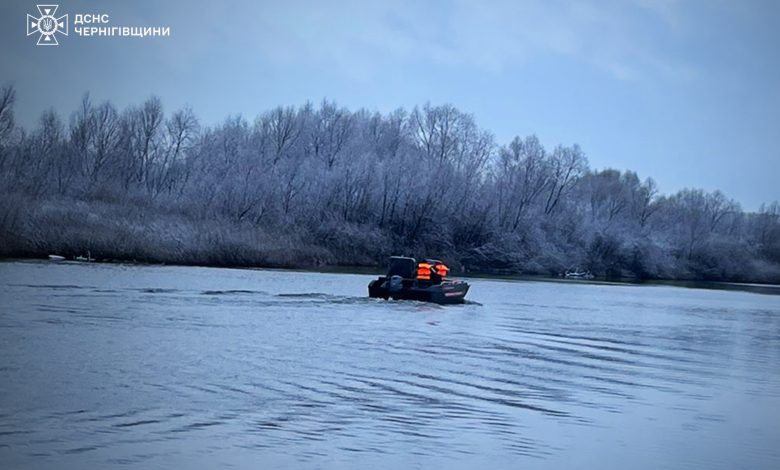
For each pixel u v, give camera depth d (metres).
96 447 14.71
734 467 15.98
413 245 91.31
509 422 18.34
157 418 16.84
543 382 23.73
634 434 18.05
